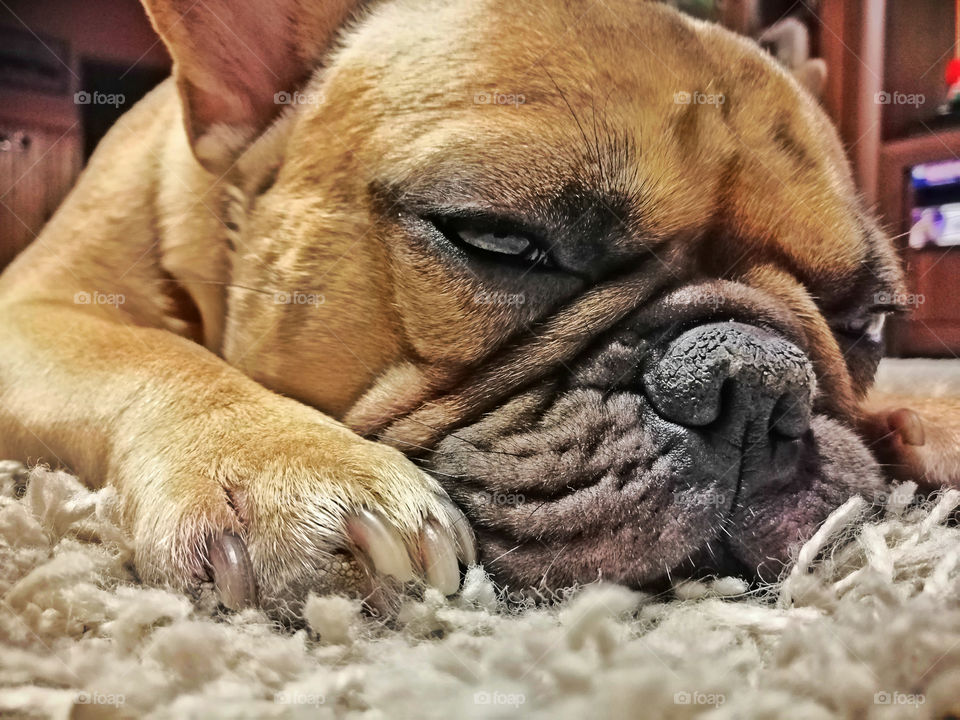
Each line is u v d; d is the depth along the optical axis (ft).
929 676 0.42
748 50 0.71
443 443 0.60
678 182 0.60
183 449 0.55
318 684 0.41
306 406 0.62
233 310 0.69
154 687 0.41
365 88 0.61
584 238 0.59
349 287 0.62
